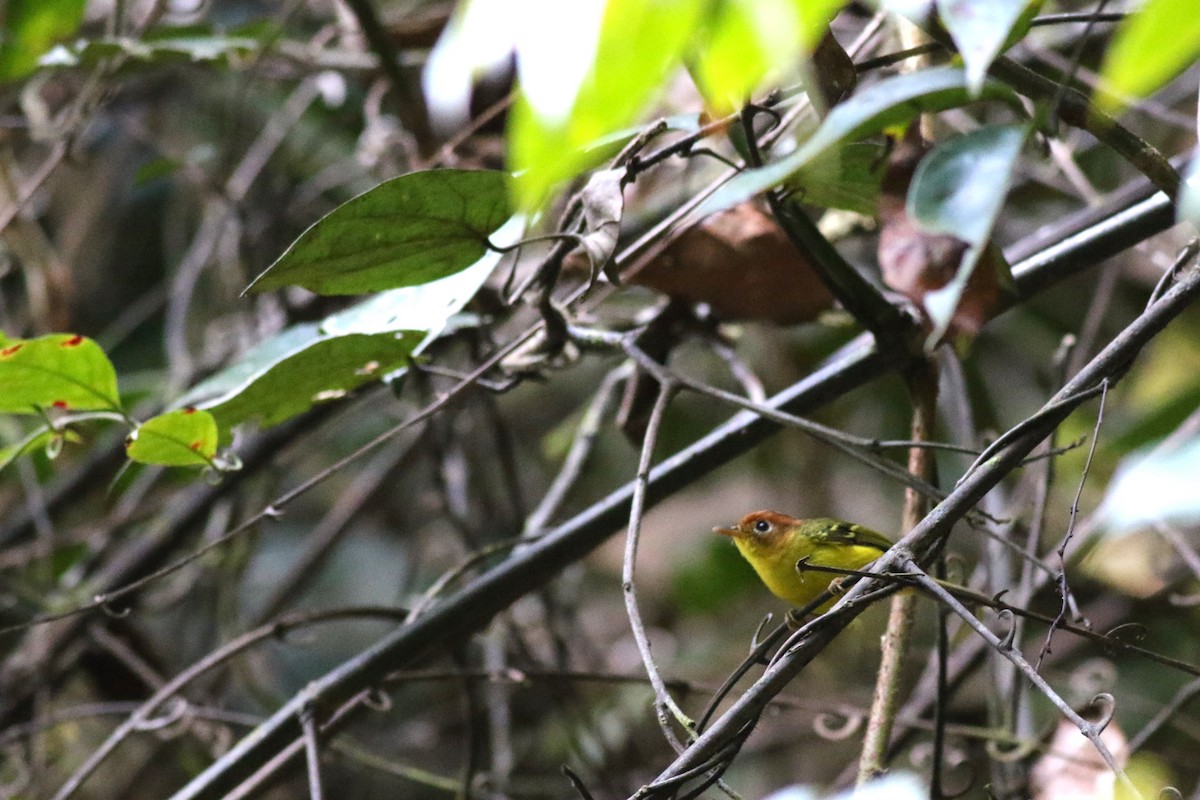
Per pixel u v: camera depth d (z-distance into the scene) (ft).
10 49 25.61
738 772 33.37
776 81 17.06
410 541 35.78
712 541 36.29
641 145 14.69
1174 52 7.16
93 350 16.01
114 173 38.09
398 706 36.35
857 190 14.99
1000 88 10.60
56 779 30.86
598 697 33.12
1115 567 26.05
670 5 8.20
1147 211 16.53
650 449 15.52
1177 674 29.43
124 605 28.40
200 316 35.73
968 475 12.86
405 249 14.11
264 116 36.04
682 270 18.78
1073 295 33.27
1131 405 29.58
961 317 13.17
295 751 19.42
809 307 18.75
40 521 28.14
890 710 14.78
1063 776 20.11
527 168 8.29
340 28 28.73
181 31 27.53
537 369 17.43
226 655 20.33
